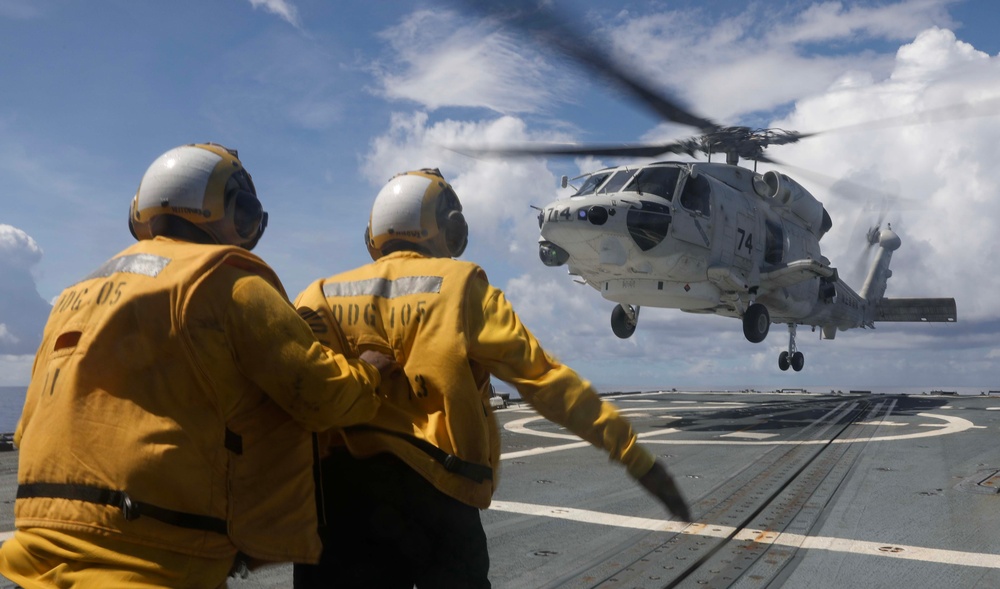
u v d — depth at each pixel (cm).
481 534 235
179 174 202
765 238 1709
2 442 882
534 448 955
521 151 1379
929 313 2723
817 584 402
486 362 228
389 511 225
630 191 1462
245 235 216
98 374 176
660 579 405
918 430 1129
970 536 498
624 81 1262
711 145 1619
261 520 189
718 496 627
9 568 175
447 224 255
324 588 233
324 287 253
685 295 1545
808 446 945
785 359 2245
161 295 179
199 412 180
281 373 183
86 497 169
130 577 166
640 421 1352
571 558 448
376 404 209
